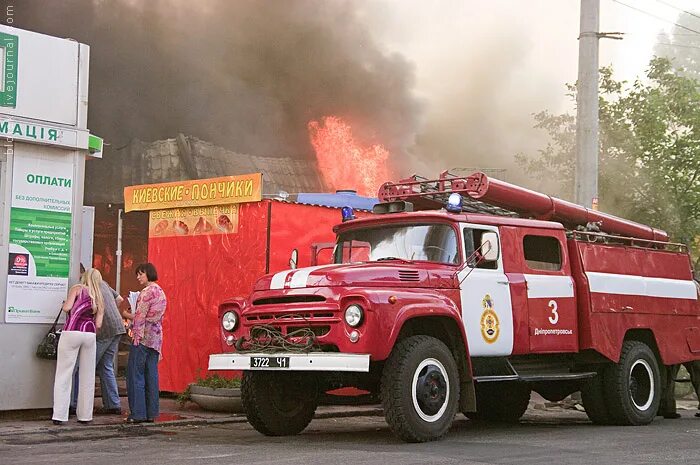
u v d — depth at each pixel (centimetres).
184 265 1347
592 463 759
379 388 998
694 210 1808
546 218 1150
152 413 1066
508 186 1088
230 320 966
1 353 1070
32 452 837
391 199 1133
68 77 1134
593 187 1484
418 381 888
